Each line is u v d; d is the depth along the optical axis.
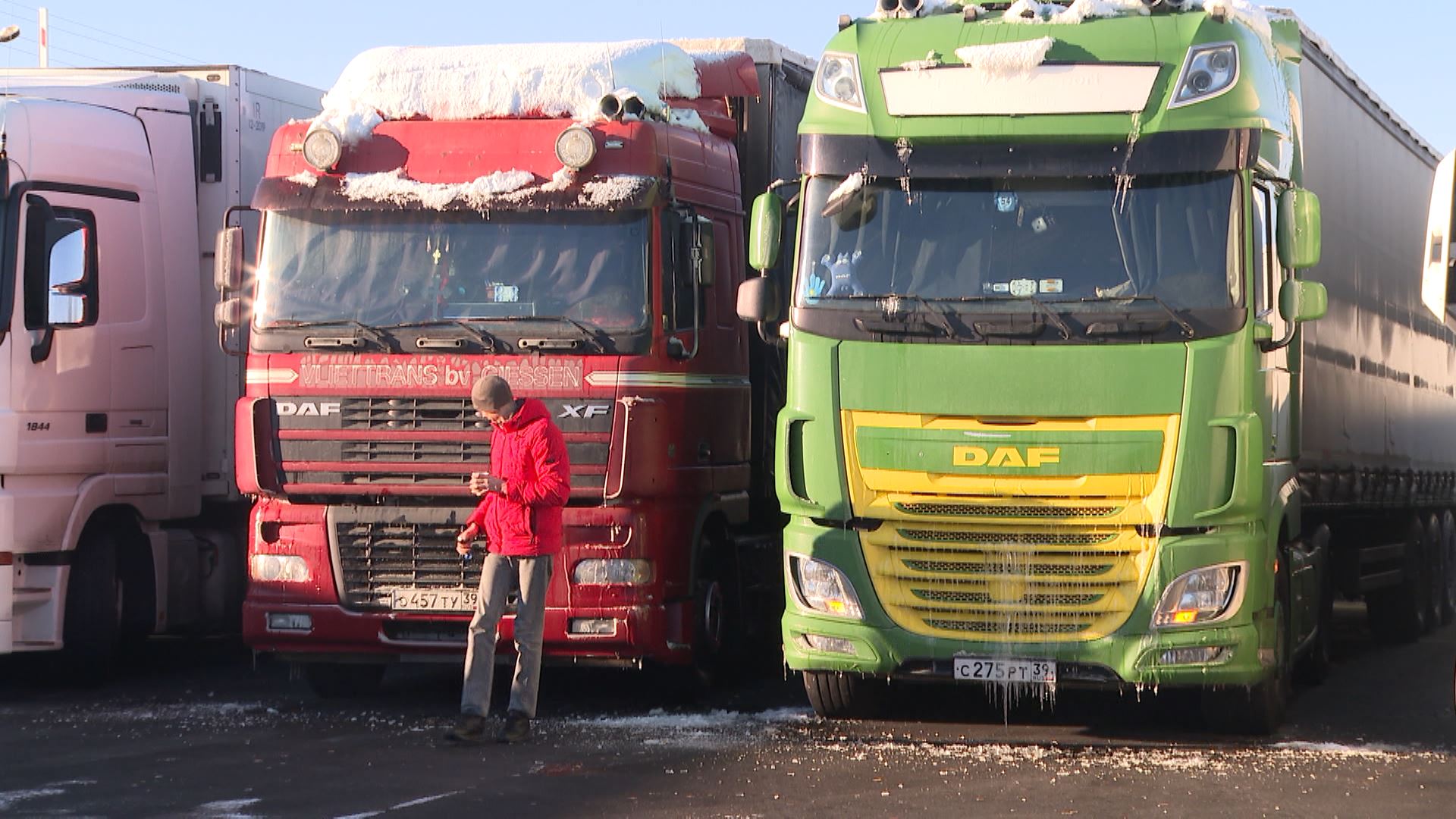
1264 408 15.89
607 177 17.61
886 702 17.28
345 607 17.62
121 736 16.27
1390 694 20.12
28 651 18.92
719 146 19.83
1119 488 15.26
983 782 13.91
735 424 19.55
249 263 20.22
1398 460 24.97
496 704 18.45
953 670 15.58
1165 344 15.26
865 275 15.88
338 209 17.88
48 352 19.00
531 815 12.57
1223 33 16.03
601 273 17.48
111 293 19.92
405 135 18.19
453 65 18.58
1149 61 15.87
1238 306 15.37
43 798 13.24
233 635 22.50
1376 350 23.39
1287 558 17.50
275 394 17.73
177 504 20.81
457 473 17.34
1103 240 15.61
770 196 16.73
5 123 18.86
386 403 17.48
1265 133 16.38
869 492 15.72
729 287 19.58
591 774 14.17
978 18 16.61
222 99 21.53
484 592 15.91
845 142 16.14
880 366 15.64
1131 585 15.33
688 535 18.08
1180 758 15.11
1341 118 21.39
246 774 14.20
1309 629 19.12
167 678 20.72
